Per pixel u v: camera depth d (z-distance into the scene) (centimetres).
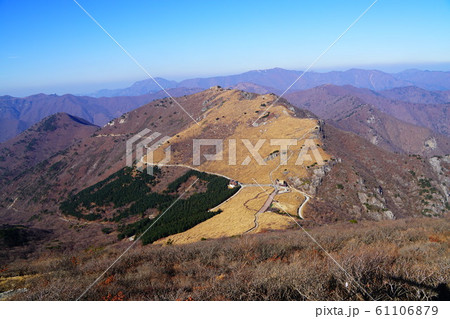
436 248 1308
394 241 1595
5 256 4291
